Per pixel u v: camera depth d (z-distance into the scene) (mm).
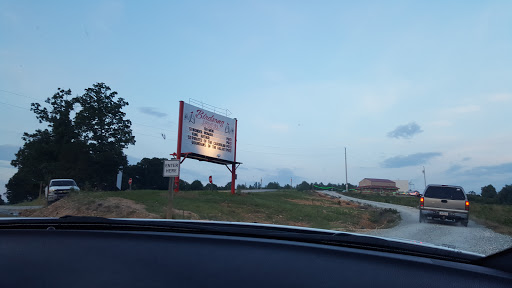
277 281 1231
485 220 17797
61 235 1646
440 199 15938
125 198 18688
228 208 20234
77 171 39281
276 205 24500
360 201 50062
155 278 1303
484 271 1259
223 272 1300
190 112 24484
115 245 1524
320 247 1442
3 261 1493
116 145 42938
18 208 27578
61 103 41625
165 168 11172
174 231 1749
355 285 1201
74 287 1316
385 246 1489
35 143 40062
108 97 44000
